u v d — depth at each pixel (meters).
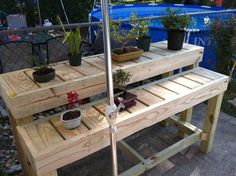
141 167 1.80
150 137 2.53
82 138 1.30
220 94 2.05
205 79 1.99
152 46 2.28
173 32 2.06
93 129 1.36
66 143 1.25
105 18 0.98
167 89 1.83
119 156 2.25
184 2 6.95
